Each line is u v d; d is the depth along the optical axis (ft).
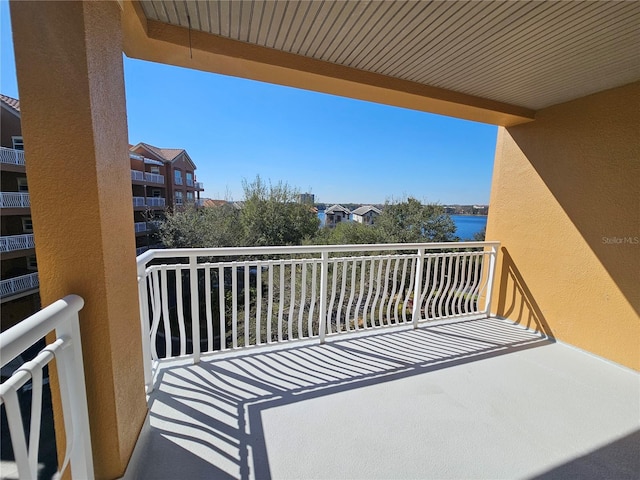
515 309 11.43
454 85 8.54
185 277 25.94
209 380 7.16
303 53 6.93
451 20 5.60
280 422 5.85
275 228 38.45
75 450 3.53
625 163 8.23
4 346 2.10
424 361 8.39
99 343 3.74
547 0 4.97
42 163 3.31
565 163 9.68
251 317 18.74
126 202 4.47
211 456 5.02
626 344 8.22
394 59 7.13
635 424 6.04
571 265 9.56
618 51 6.59
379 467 4.91
